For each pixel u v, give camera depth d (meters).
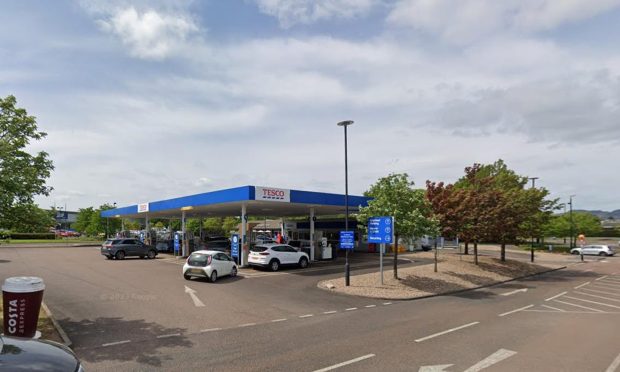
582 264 38.72
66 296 14.76
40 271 22.52
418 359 7.98
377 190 20.25
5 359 3.98
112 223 62.69
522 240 29.83
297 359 7.90
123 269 23.89
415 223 19.50
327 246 32.59
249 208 31.92
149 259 31.33
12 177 10.15
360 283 19.34
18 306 8.50
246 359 7.88
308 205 28.72
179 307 13.20
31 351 4.28
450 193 25.20
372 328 10.79
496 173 35.59
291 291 17.23
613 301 16.83
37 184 10.92
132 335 9.68
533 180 37.94
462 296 17.70
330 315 12.61
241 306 13.71
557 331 10.74
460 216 24.64
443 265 26.78
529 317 12.79
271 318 11.97
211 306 13.52
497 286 21.72
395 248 20.70
